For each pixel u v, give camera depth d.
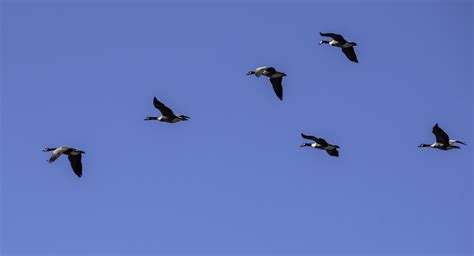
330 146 63.00
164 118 60.88
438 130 62.16
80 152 56.41
